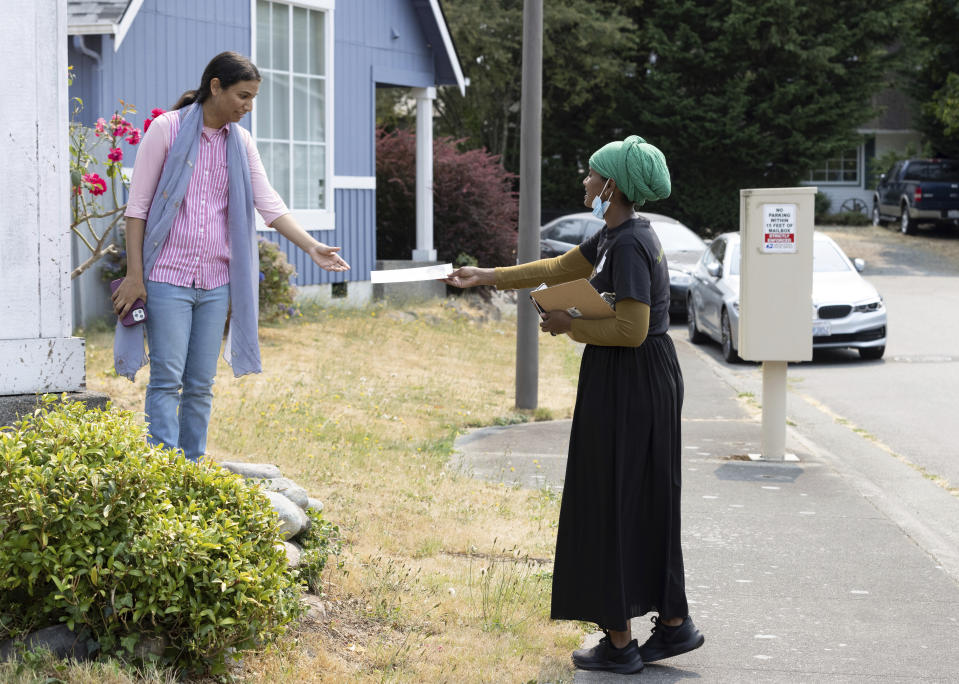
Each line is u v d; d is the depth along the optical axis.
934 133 38.41
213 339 5.02
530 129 10.36
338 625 4.57
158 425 4.88
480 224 18.81
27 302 4.98
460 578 5.29
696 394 12.12
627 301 4.22
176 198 4.77
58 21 5.00
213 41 14.01
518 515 6.61
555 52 31.48
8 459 3.76
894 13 31.86
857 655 4.66
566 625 4.88
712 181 32.88
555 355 14.27
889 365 14.36
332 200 16.08
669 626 4.49
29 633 3.80
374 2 16.70
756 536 6.52
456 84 18.06
